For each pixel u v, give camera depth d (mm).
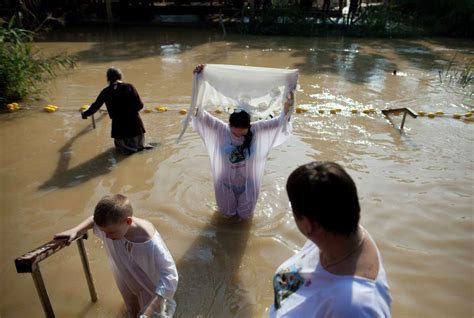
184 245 4301
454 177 5758
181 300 3605
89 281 3436
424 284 3822
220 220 4723
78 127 7203
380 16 16984
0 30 8258
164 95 8852
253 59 12391
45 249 2648
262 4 17797
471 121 7965
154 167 5895
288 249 4270
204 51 13188
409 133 7270
